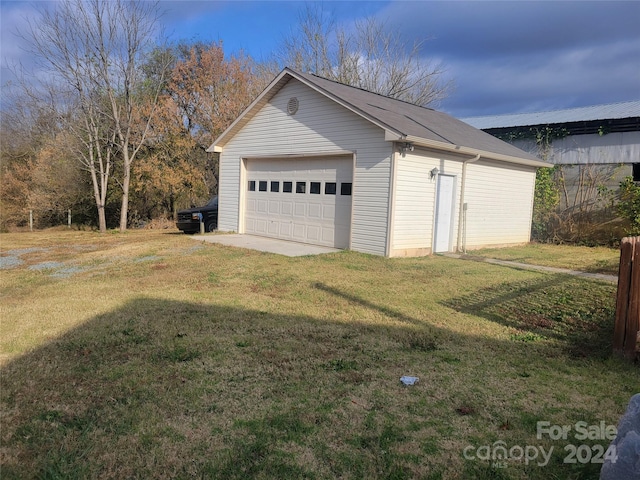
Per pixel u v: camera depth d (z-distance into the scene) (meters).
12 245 14.38
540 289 7.52
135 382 3.67
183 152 23.41
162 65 22.20
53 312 5.89
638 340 4.22
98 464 2.59
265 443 2.80
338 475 2.50
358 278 8.16
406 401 3.37
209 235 14.20
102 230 20.28
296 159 12.98
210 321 5.44
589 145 16.22
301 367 4.02
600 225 15.76
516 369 4.04
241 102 25.06
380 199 10.66
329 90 11.51
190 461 2.62
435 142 10.46
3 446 2.76
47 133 24.33
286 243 12.68
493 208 13.94
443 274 8.75
